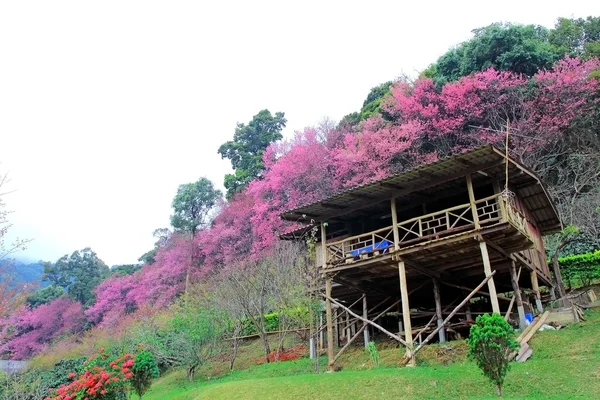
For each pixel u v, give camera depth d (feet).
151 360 50.47
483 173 45.42
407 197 52.31
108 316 137.59
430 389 34.40
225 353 78.33
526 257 52.95
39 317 151.23
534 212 59.47
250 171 153.79
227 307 75.92
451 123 96.17
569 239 68.49
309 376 43.80
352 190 48.34
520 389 32.17
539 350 39.40
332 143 120.78
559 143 89.76
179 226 158.71
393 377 37.40
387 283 58.03
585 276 64.44
